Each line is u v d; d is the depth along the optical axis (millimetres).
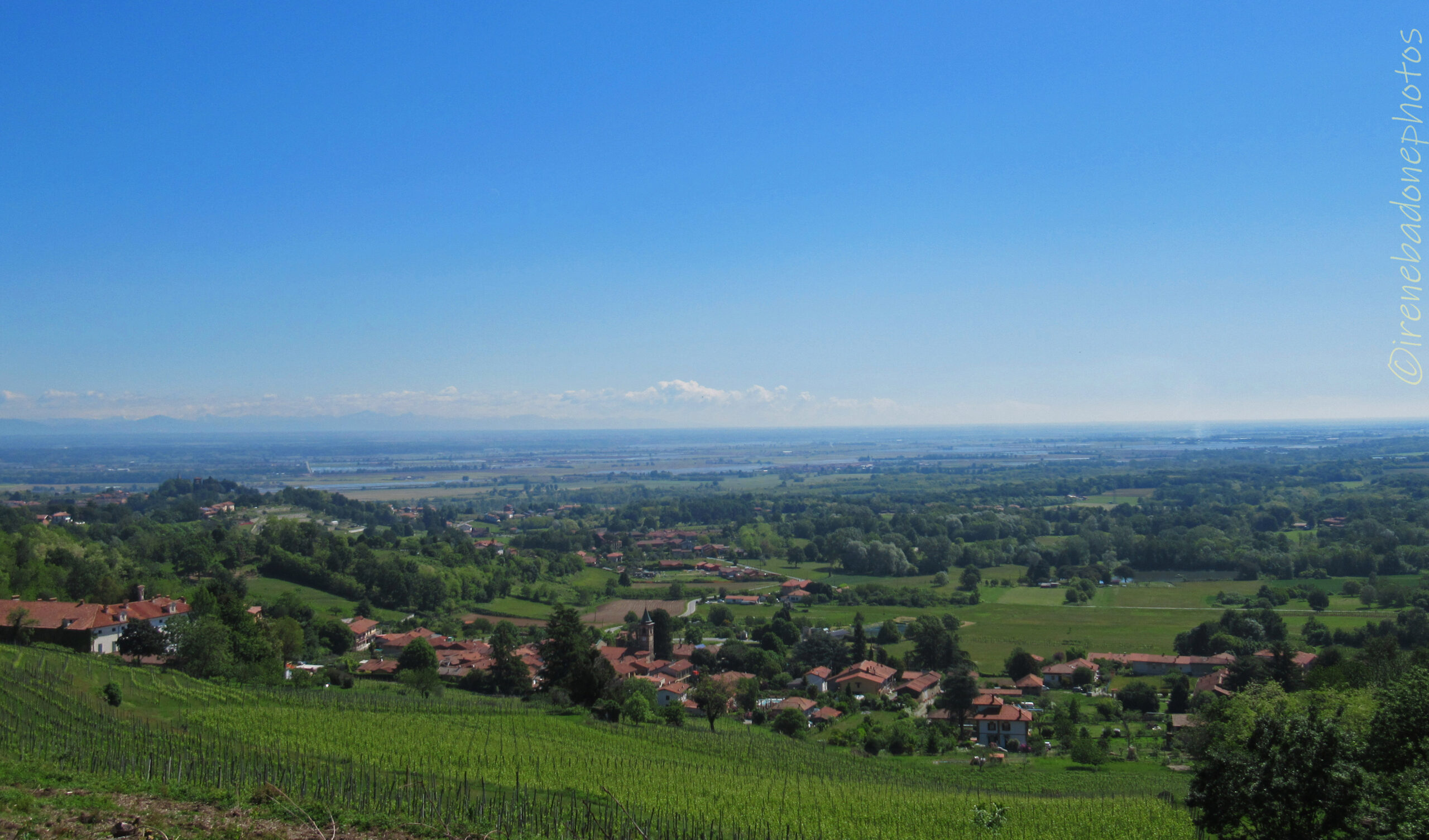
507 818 42969
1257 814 35875
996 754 89250
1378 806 35000
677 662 128375
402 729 72062
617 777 61375
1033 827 54438
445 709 85938
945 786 72625
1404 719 40688
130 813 35188
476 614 179625
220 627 103750
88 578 146125
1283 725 37375
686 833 46031
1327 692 63875
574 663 101125
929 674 124125
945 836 52219
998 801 61531
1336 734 36312
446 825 39125
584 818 46781
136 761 49312
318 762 56781
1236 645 123500
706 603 187875
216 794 39625
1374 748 40656
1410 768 37438
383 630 163500
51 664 86438
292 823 36469
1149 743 92688
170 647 106938
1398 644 118125
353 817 38156
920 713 110188
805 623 160750
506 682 112750
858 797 62219
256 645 110250
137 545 191000
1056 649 136375
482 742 69625
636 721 92812
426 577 188000
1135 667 125188
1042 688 114750
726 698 107875
